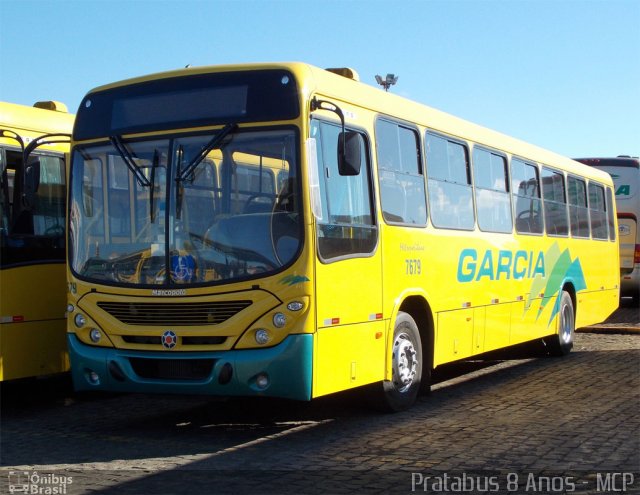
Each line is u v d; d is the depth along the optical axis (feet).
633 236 80.64
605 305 59.77
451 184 37.50
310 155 27.04
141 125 29.25
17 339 32.99
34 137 34.37
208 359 27.35
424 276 34.24
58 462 25.98
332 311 27.81
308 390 26.71
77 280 29.53
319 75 29.01
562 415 32.68
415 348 33.78
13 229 33.17
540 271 47.47
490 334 40.73
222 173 27.89
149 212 28.50
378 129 31.94
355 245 29.40
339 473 24.23
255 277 26.89
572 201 53.67
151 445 28.22
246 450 27.27
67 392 39.63
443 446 27.50
